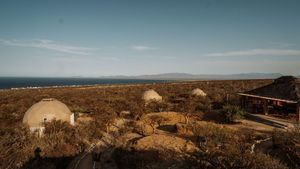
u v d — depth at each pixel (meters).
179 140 19.88
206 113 32.19
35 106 24.30
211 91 65.94
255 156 12.73
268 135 21.34
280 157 16.23
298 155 15.75
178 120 29.41
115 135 24.19
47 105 24.34
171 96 55.09
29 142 19.61
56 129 22.52
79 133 23.22
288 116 29.92
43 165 17.03
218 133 19.42
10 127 23.38
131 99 50.41
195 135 21.33
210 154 14.31
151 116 30.69
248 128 24.83
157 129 25.64
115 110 37.38
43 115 23.55
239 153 13.36
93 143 22.00
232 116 27.66
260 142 19.39
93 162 17.91
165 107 38.50
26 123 23.09
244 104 35.88
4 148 16.83
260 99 34.34
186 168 14.53
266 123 27.52
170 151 17.41
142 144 18.95
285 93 30.25
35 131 22.34
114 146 20.69
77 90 85.19
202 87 81.19
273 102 33.47
